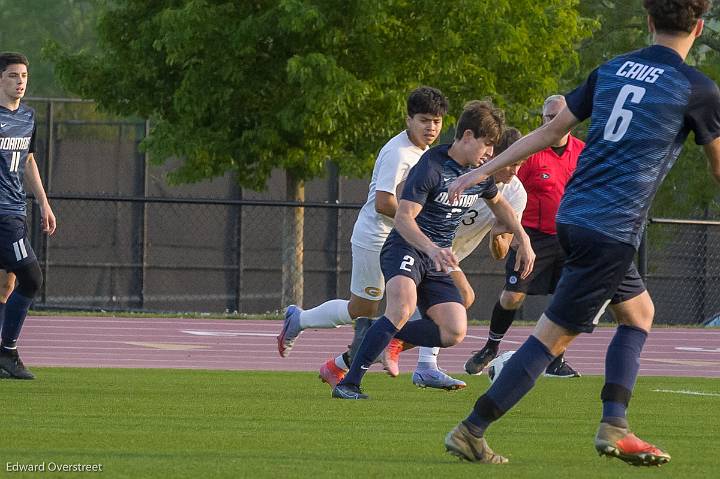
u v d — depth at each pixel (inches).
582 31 2518.5
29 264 968.3
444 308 856.3
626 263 542.6
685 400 932.6
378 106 2369.6
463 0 2266.2
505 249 1005.2
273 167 2425.0
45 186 2699.3
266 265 2851.9
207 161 2369.6
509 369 554.3
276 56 2331.4
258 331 1717.5
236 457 559.8
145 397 859.4
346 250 2837.1
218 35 2292.1
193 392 908.0
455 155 791.1
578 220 544.1
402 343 965.2
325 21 2202.3
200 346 1466.5
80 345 1439.5
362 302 953.5
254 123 2418.8
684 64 543.2
